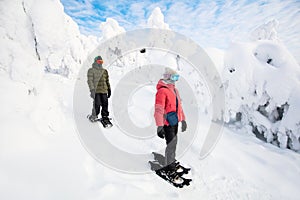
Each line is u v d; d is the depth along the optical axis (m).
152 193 2.35
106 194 2.09
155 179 2.71
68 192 1.96
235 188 2.81
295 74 4.25
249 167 3.36
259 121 4.64
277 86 4.29
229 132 4.88
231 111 5.08
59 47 3.23
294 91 4.12
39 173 2.04
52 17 3.06
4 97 2.56
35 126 2.62
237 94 4.88
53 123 2.95
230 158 3.57
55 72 13.64
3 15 2.82
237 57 4.87
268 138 4.52
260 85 4.55
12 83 2.75
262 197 2.68
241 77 4.71
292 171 3.29
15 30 2.90
